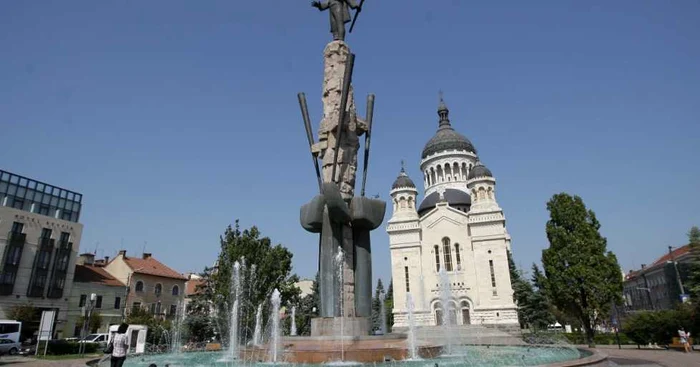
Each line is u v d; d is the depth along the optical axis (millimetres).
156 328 44906
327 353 13406
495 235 64125
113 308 56406
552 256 43344
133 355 22688
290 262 46375
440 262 66688
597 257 41188
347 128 18781
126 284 58875
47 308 49125
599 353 15602
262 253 42094
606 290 39781
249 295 39875
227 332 40406
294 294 46719
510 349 20500
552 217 44844
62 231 52562
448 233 67625
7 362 22953
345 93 18125
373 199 18516
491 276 62844
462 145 85875
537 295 62844
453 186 82562
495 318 60469
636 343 37250
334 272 17062
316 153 19391
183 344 42688
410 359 13891
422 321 63625
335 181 18031
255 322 38906
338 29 20625
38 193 51844
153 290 61938
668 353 27484
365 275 17906
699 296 37906
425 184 87562
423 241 68562
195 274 81438
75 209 55719
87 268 59062
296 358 13711
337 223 17812
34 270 48500
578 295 41031
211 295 44312
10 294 45906
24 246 48188
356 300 17578
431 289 65375
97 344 34344
